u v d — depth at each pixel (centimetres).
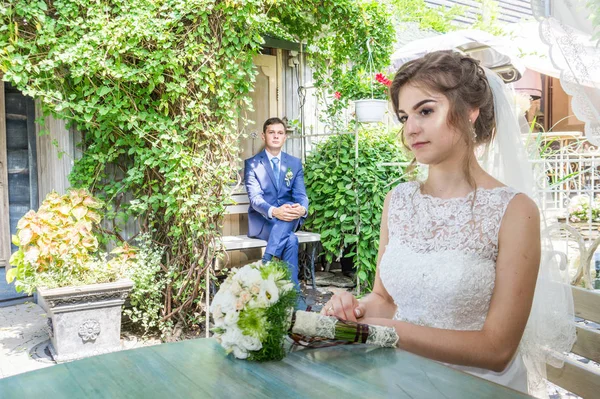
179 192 461
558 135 788
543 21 244
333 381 133
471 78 183
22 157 556
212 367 145
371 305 208
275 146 564
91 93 448
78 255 424
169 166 456
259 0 468
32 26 427
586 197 562
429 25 998
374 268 593
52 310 395
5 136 543
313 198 618
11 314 524
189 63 464
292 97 673
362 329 156
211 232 479
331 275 661
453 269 179
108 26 425
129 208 465
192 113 460
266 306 147
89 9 424
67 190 455
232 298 150
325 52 661
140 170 466
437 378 134
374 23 593
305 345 159
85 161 470
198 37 461
